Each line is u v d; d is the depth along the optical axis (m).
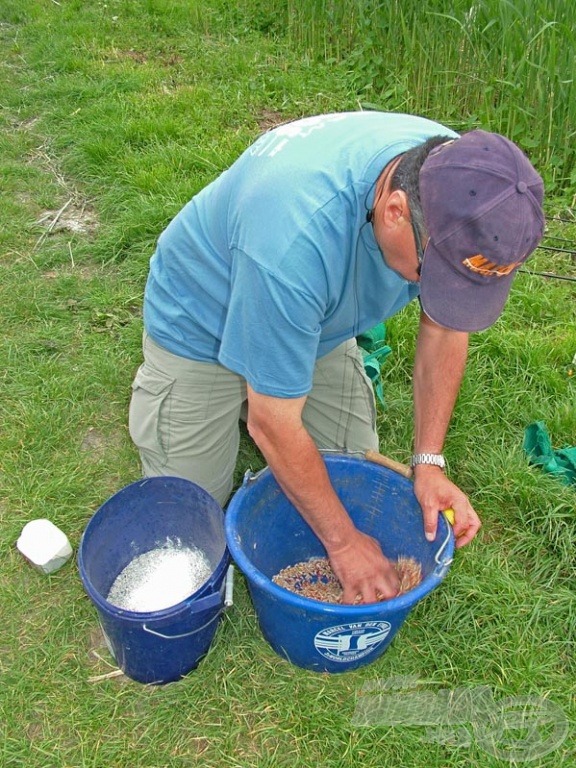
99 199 4.05
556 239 3.72
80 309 3.34
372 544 1.96
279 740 1.94
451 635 2.14
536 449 2.65
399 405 2.83
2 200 4.02
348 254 1.54
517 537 2.42
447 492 1.96
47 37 5.84
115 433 2.80
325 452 2.11
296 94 5.04
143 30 6.04
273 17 5.98
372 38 5.05
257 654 2.09
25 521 2.44
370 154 1.48
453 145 1.33
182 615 1.83
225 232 1.78
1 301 3.35
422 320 1.98
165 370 2.17
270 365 1.56
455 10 4.40
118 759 1.90
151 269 2.14
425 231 1.34
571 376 2.96
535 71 4.11
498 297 1.39
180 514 2.21
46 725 1.96
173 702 1.99
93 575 2.04
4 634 2.15
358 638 1.85
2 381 2.97
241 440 2.75
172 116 4.73
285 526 2.21
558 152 4.13
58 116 4.77
